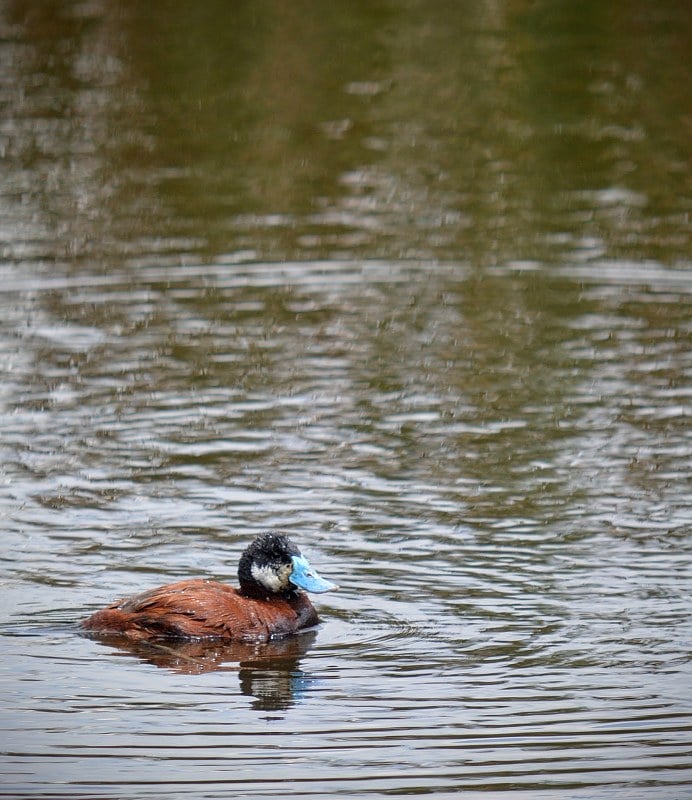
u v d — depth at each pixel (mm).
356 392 17562
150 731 9836
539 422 16453
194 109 30828
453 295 21375
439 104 30938
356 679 10703
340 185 26719
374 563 12836
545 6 36875
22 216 25000
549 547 13109
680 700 10227
